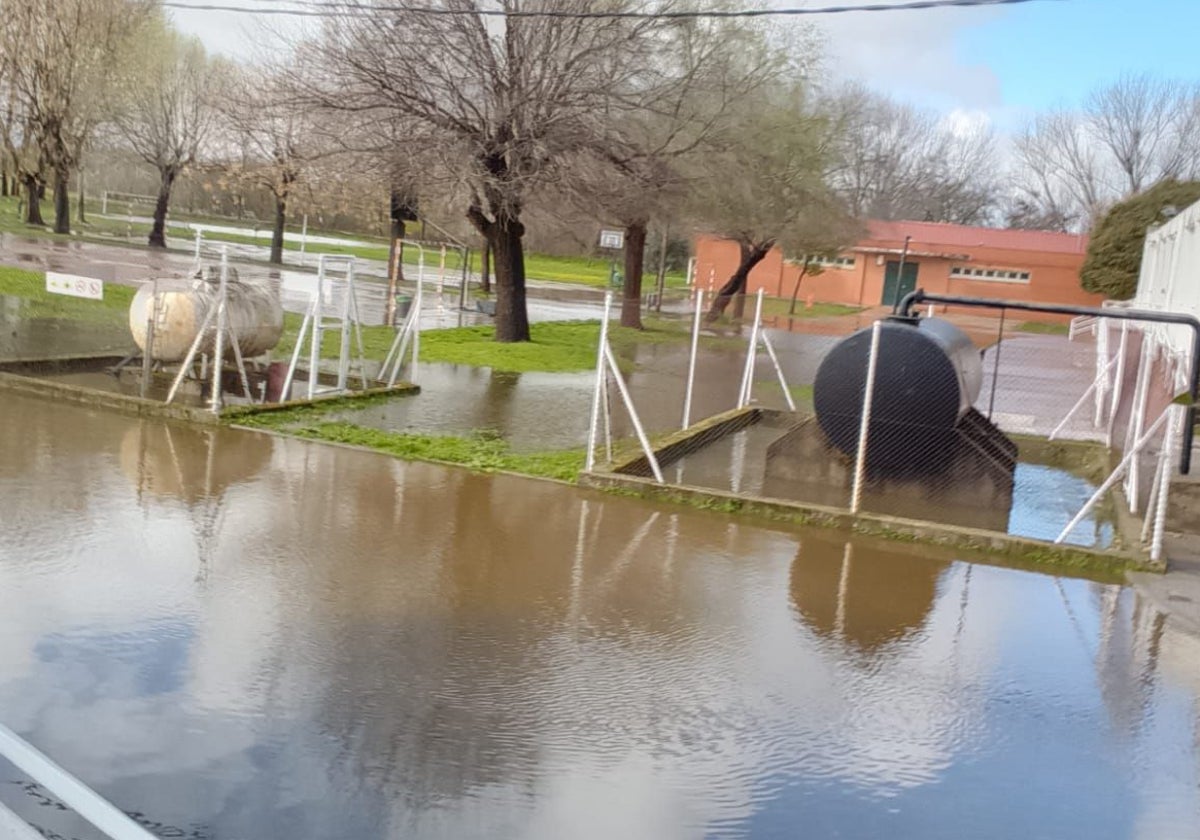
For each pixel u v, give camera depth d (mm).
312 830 3887
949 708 5395
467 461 10375
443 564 7180
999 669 5957
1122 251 42656
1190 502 8812
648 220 25234
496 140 19469
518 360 19375
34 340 14391
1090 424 15281
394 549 7426
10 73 33500
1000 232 49844
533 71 19203
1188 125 67875
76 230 43281
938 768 4742
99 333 15016
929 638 6395
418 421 12672
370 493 8930
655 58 22234
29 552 6691
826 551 8133
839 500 10094
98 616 5742
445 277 39906
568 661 5664
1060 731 5203
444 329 23750
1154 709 5520
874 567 7770
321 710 4855
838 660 5957
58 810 3861
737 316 28547
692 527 8570
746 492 10203
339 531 7750
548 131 19109
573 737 4793
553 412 14148
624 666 5652
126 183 55156
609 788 4355
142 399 11383
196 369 13461
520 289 22219
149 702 4793
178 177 44375
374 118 19281
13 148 36250
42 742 4355
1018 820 4328
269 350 14500
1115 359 15531
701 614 6566
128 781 4117
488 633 5980
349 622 5977
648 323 29359
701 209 29031
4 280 19062
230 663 5281
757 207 29453
